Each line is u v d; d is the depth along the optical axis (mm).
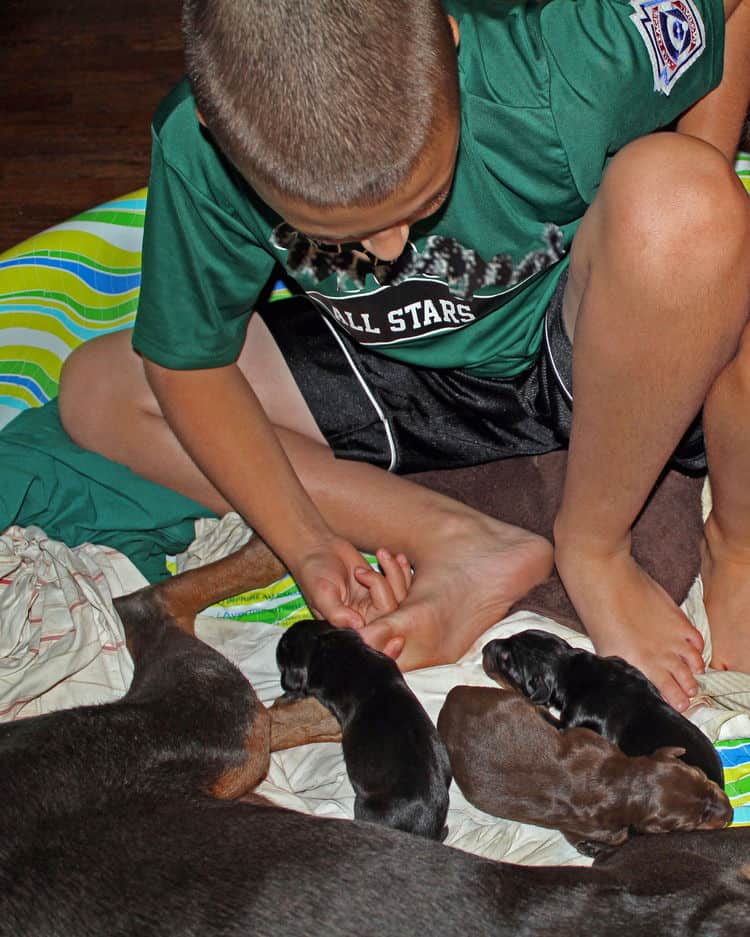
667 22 1899
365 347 2344
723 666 2332
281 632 2535
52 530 2615
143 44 4188
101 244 2902
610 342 1895
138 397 2580
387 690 2154
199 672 2143
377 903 1553
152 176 2020
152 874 1581
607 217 1820
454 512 2443
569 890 1609
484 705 2100
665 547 2451
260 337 2498
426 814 2016
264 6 1468
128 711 1982
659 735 2092
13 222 3801
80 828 1675
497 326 2219
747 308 1879
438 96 1525
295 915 1527
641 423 1984
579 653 2238
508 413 2383
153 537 2672
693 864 1696
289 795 2211
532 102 1880
